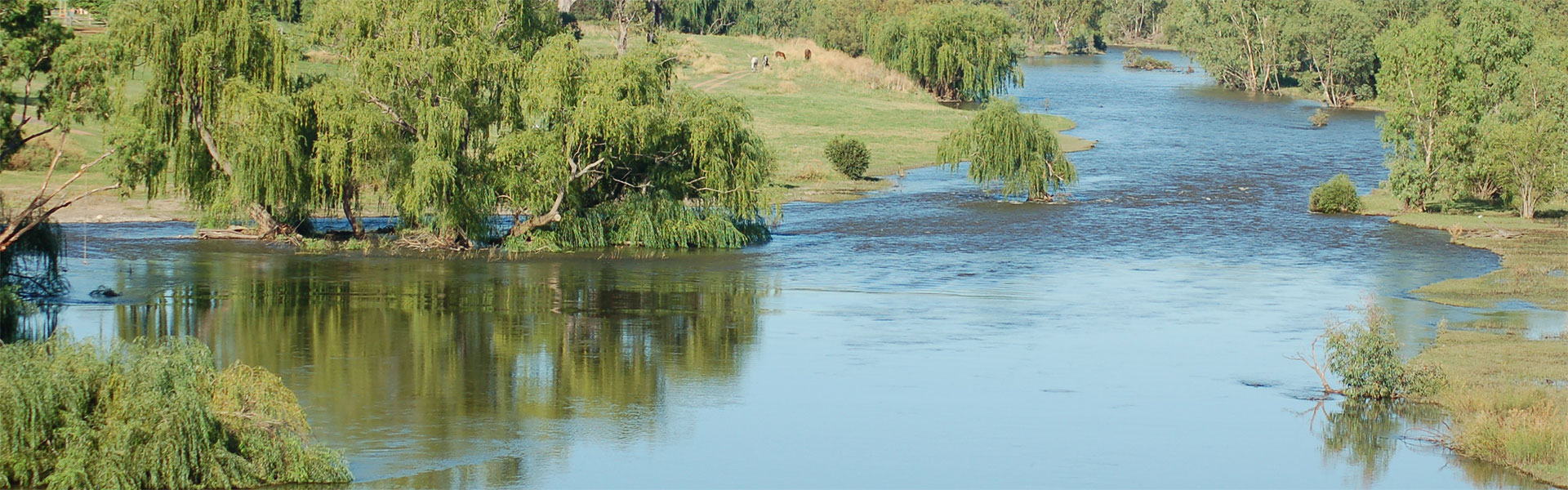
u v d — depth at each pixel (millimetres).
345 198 58875
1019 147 74438
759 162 61781
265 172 54625
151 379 26750
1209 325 44375
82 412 26344
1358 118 127688
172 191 68625
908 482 28188
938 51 131000
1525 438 29750
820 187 78875
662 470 28703
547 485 27531
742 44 148000
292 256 55875
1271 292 50250
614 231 59344
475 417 32625
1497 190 74938
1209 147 102375
